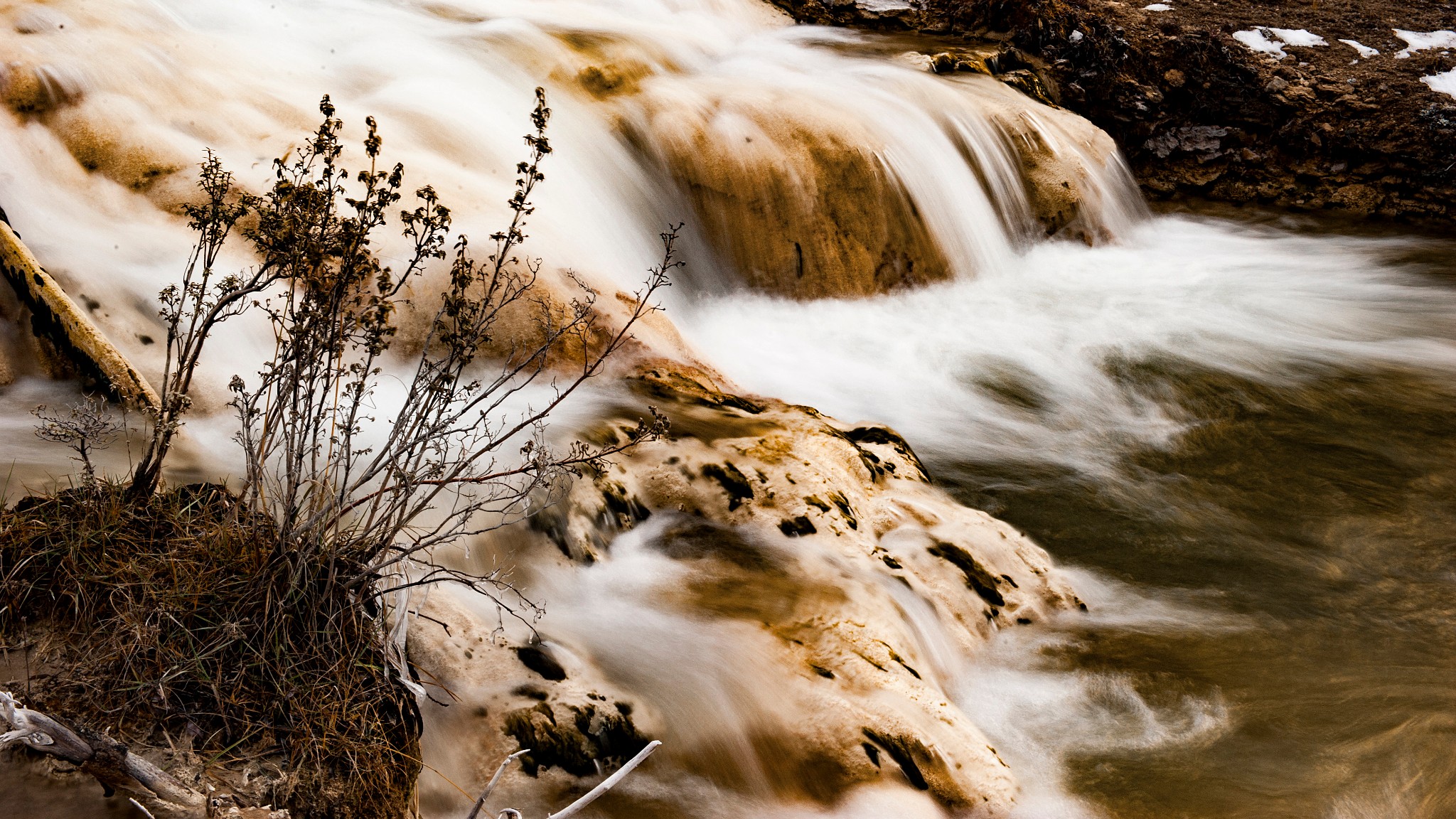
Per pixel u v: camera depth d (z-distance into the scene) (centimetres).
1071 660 497
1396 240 1093
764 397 649
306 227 348
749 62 998
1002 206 970
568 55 848
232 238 556
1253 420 757
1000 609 509
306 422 343
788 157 841
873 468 557
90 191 570
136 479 340
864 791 389
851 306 852
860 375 766
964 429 716
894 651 438
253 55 724
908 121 928
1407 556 614
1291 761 448
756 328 802
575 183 748
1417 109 1187
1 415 454
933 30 1190
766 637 430
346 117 690
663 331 639
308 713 295
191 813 269
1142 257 1029
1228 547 613
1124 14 1308
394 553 368
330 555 315
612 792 370
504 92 785
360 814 289
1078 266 987
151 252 543
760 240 826
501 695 373
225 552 318
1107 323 881
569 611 430
